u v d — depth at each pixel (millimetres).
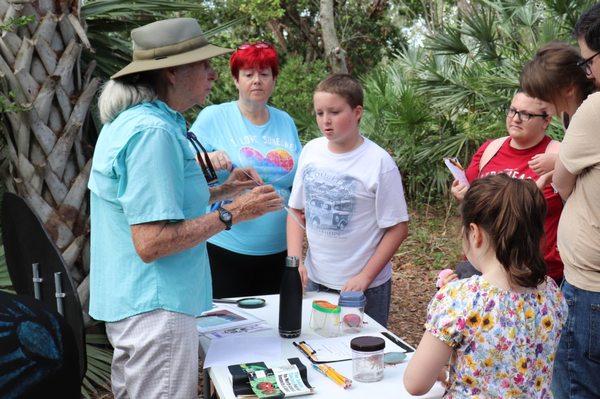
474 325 1675
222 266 3256
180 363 2070
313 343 2328
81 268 3885
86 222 3848
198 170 2182
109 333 2184
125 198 1972
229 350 2248
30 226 2049
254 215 2172
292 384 1947
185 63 2113
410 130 8031
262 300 2816
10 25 3447
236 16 11680
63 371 1253
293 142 3369
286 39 15453
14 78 3557
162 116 2117
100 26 4211
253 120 3301
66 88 3680
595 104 2066
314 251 2896
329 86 2674
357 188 2748
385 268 2889
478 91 7375
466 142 7668
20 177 3721
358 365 2020
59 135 3709
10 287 3627
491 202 1683
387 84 8750
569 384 2264
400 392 1944
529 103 2695
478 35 7473
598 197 2102
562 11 6801
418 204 8844
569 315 2229
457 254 6984
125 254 2078
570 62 2398
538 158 2566
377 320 2883
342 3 15641
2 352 1188
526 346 1687
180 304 2072
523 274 1649
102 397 3766
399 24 17672
